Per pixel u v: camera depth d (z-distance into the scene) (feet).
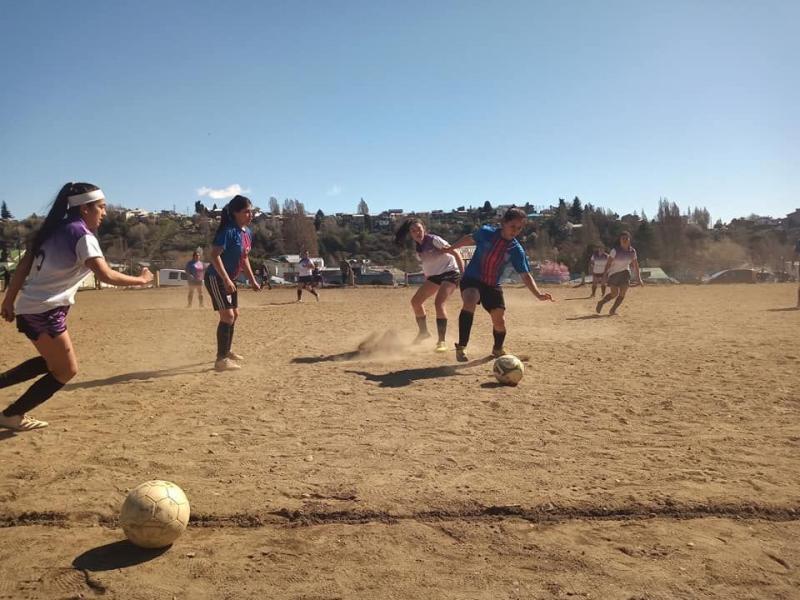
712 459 14.17
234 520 11.30
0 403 20.08
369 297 86.28
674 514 11.48
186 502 10.55
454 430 16.47
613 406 18.94
